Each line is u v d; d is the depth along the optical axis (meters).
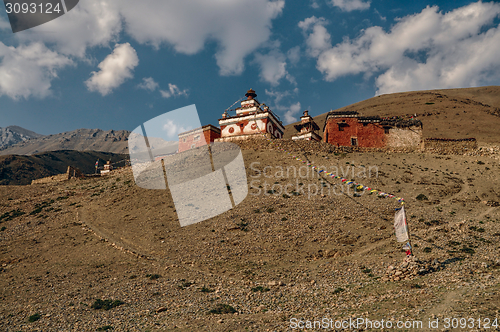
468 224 33.09
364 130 59.59
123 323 19.31
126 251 33.19
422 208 37.34
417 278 22.81
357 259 28.80
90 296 24.39
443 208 37.34
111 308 21.98
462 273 22.56
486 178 44.62
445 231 32.03
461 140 55.00
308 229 34.38
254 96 68.38
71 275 28.75
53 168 166.50
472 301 17.33
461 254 26.94
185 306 21.67
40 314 21.47
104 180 59.09
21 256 33.69
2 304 23.61
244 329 17.33
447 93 161.75
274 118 65.25
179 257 31.22
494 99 148.00
